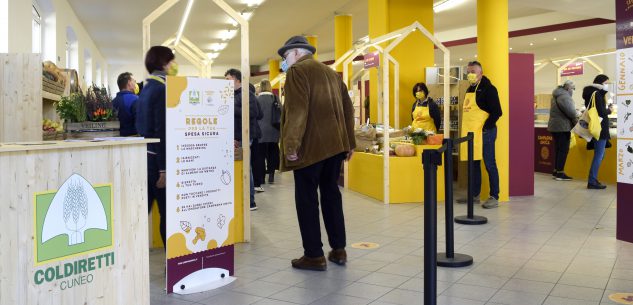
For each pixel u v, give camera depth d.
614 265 3.99
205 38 18.67
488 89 6.36
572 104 8.95
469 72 6.52
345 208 6.59
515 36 17.27
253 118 6.24
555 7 9.35
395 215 6.09
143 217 2.91
